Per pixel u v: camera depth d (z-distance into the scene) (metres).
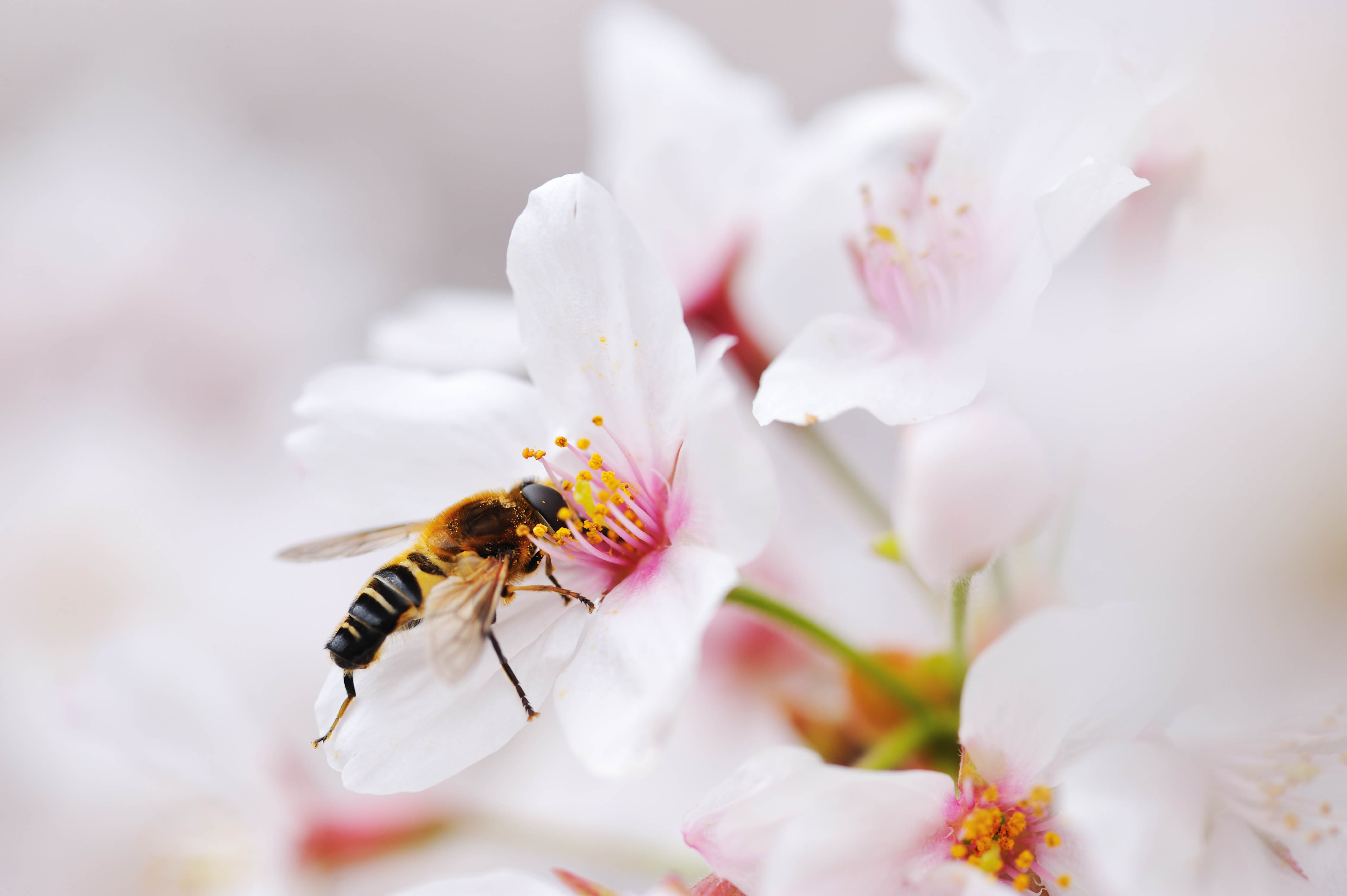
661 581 0.15
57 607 0.20
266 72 0.32
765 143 0.18
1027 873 0.14
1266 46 0.15
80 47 0.31
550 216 0.15
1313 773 0.14
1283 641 0.15
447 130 0.32
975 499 0.15
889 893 0.14
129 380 0.24
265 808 0.18
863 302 0.16
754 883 0.14
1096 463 0.16
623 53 0.18
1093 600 0.16
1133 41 0.16
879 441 0.21
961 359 0.15
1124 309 0.16
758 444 0.15
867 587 0.18
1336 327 0.15
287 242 0.26
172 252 0.25
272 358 0.25
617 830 0.18
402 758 0.15
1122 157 0.15
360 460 0.15
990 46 0.16
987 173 0.15
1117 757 0.14
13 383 0.24
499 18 0.32
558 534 0.15
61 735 0.19
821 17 0.30
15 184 0.26
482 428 0.15
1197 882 0.14
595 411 0.15
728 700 0.18
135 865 0.19
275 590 0.20
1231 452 0.15
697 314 0.17
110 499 0.20
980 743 0.14
